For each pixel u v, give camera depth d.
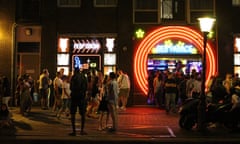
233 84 15.88
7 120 15.09
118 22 23.25
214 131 14.90
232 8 23.22
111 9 23.42
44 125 15.84
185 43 23.14
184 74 22.53
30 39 23.62
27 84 19.02
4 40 23.41
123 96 21.28
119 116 18.97
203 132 14.30
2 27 23.45
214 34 23.08
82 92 13.63
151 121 17.30
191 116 14.89
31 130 14.62
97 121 17.25
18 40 23.69
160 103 21.98
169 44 23.14
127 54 23.11
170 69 23.11
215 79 16.81
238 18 23.19
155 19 23.20
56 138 13.01
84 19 23.50
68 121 16.97
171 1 23.33
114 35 23.34
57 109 19.30
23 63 23.61
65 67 23.47
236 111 14.55
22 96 18.81
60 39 23.56
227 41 23.00
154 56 23.08
